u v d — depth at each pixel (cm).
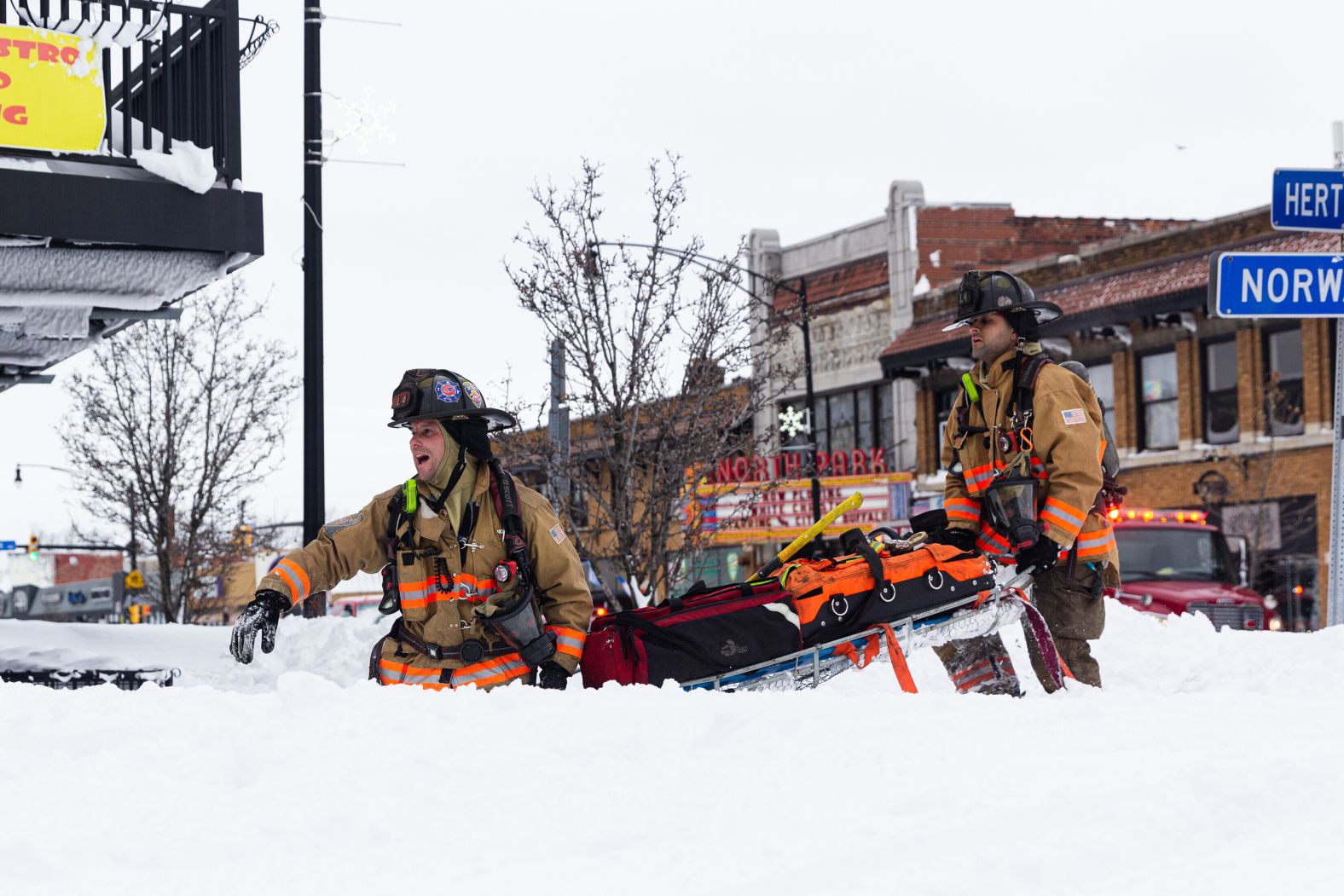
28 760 471
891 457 5197
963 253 5266
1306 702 644
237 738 505
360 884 369
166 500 3544
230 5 1369
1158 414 4219
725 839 411
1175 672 1185
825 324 5616
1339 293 1352
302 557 738
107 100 1310
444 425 734
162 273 1371
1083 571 917
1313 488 3728
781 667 800
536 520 743
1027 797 456
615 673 761
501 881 373
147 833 400
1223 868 399
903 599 829
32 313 1412
